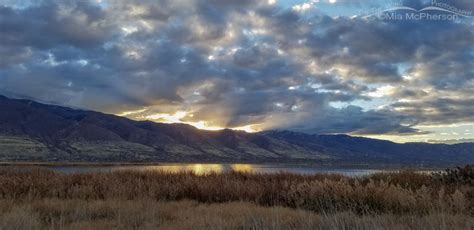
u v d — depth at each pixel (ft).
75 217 29.19
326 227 23.82
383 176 49.03
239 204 37.40
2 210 30.58
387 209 31.35
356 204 32.48
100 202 35.35
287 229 24.03
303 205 36.52
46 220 27.09
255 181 52.44
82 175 54.08
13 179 46.70
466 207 30.71
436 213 27.78
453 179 47.37
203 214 30.91
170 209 34.04
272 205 38.93
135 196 41.63
